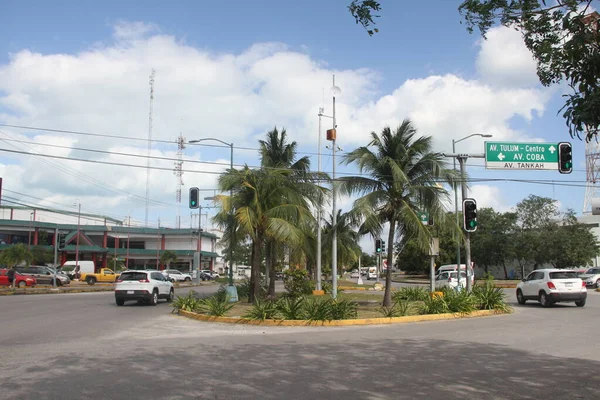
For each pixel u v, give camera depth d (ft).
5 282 136.15
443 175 68.03
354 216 67.82
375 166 68.59
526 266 211.41
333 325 51.57
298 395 23.71
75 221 281.33
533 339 40.65
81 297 103.19
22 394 23.93
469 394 23.80
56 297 103.04
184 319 59.00
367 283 195.31
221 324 53.67
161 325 53.11
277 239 74.08
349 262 138.21
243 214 73.15
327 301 55.83
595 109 17.60
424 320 55.42
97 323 55.21
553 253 175.32
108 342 40.88
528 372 28.37
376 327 49.90
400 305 60.59
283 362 31.60
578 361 31.45
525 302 79.36
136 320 58.29
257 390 24.64
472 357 32.91
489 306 63.52
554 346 37.17
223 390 24.66
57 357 33.50
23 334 46.11
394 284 185.47
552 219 183.52
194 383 26.08
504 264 202.18
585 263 175.83
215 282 204.95
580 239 173.47
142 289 80.33
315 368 29.73
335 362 31.50
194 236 285.02
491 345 37.70
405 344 38.40
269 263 100.32
